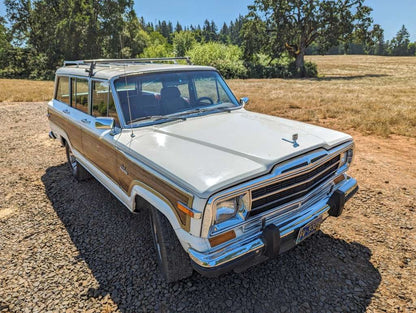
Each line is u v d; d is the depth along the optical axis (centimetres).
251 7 4500
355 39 4391
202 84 398
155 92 358
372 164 577
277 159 241
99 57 5116
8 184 519
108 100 348
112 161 331
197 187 214
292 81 3300
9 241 354
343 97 1546
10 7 5681
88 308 256
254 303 257
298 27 4409
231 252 226
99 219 399
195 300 262
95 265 310
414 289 266
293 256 314
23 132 905
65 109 480
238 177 221
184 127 320
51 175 560
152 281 285
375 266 297
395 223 370
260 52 4803
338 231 356
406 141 750
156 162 254
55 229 378
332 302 255
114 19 5047
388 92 1834
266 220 251
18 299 267
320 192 301
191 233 222
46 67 5528
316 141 282
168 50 7100
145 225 382
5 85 2716
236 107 411
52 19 5462
